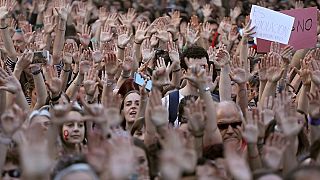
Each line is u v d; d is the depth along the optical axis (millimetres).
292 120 12469
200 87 13828
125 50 19094
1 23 19250
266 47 19828
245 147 13750
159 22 21406
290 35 19859
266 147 11961
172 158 10422
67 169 11336
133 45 21203
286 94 13688
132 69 18438
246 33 18969
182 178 11578
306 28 19922
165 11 32531
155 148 12984
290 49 18984
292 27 19453
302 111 15898
